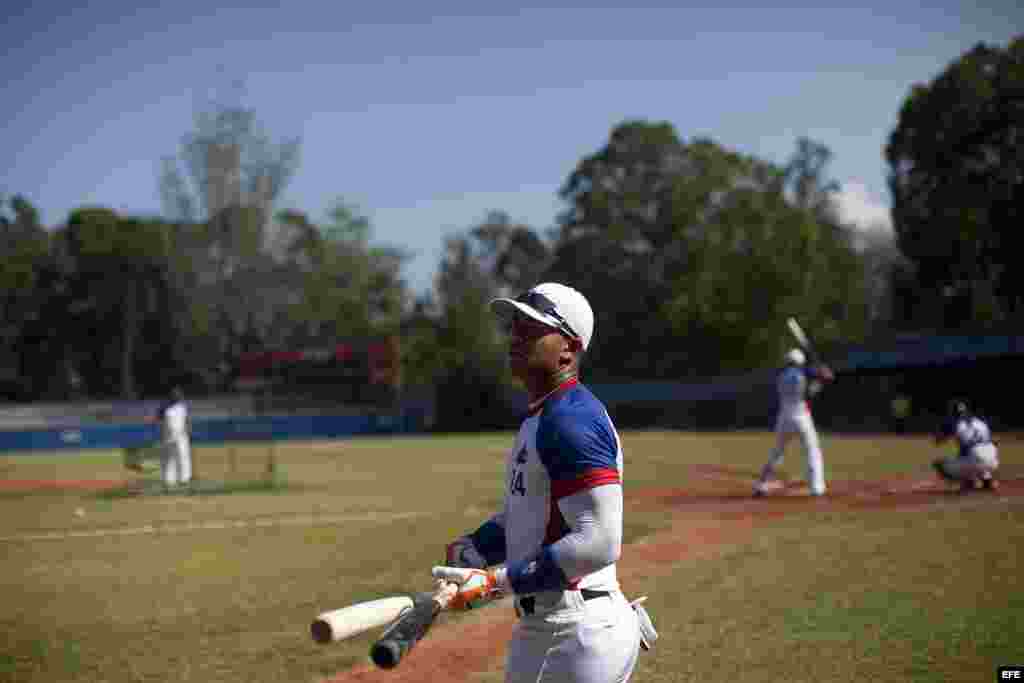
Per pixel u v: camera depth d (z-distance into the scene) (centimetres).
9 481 2117
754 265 4600
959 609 668
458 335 4934
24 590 829
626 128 5294
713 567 856
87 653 619
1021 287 4431
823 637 605
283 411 4975
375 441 3800
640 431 3959
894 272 5347
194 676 565
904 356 3781
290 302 6419
